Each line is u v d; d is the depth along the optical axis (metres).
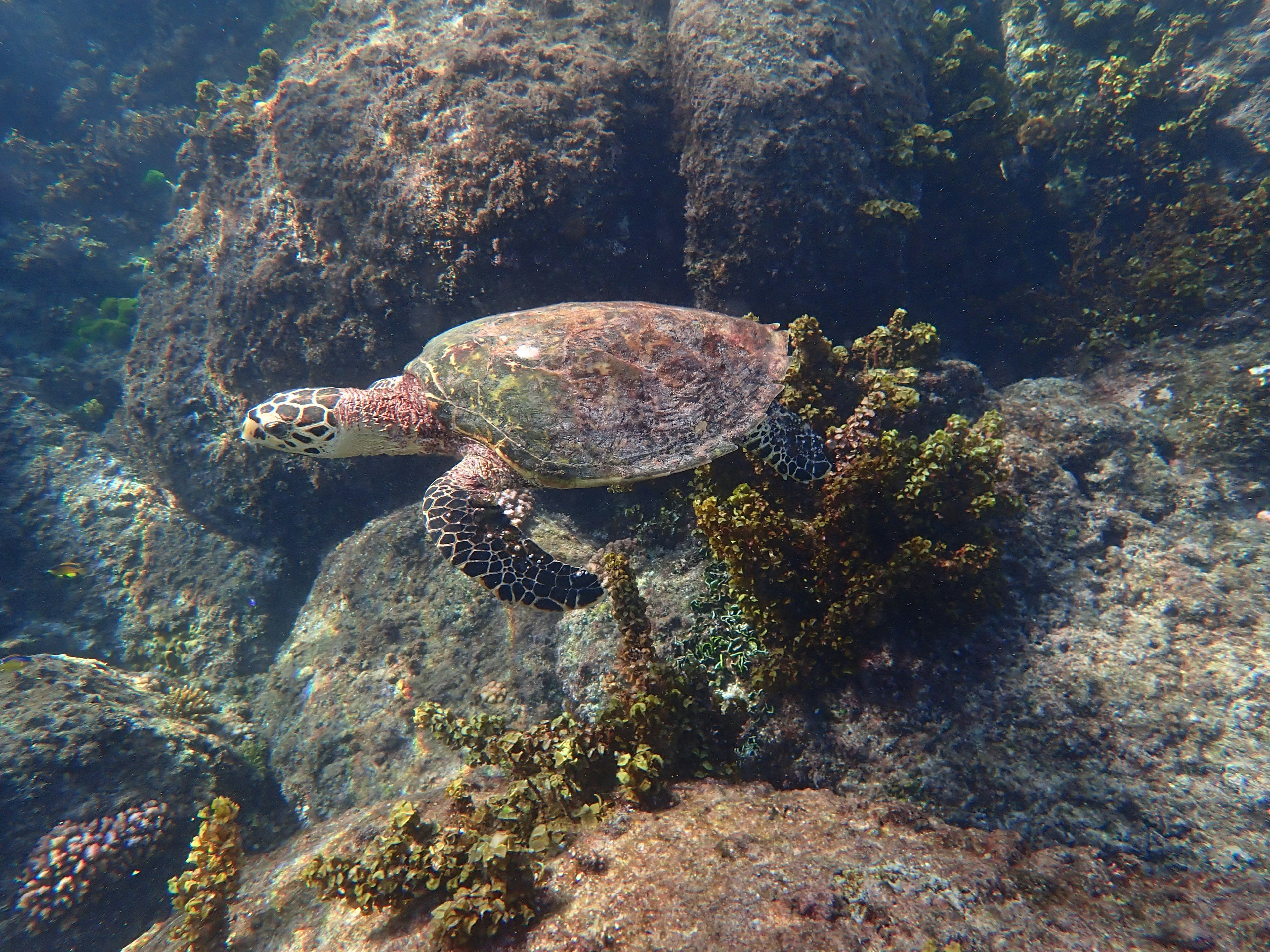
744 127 1.29
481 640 1.28
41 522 1.83
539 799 0.82
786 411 1.03
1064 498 1.07
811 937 0.61
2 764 1.21
